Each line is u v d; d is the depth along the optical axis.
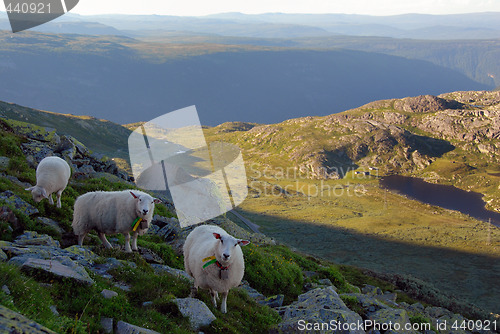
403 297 50.59
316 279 24.42
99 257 11.14
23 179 18.06
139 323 7.93
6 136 23.09
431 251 198.12
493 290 153.75
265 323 11.85
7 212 12.07
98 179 25.53
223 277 10.27
